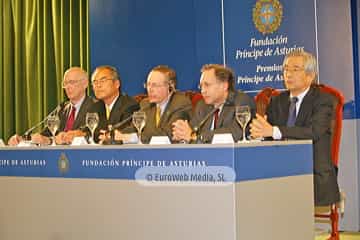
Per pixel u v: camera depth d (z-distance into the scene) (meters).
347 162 5.61
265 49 5.79
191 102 4.51
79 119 4.64
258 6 5.81
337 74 5.52
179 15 6.25
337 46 5.51
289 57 4.41
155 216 2.73
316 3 5.57
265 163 2.72
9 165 3.23
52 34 7.12
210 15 6.08
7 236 3.25
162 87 4.39
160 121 4.36
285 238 2.85
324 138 4.08
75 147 2.99
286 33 5.69
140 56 6.46
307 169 3.04
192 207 2.62
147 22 6.41
